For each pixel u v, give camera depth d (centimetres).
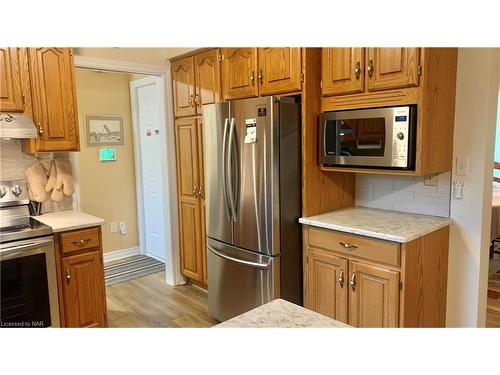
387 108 212
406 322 206
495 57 213
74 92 283
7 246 228
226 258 283
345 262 229
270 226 249
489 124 217
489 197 227
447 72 216
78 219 274
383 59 213
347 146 237
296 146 255
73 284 260
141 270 432
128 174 475
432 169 215
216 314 305
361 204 286
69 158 309
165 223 388
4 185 279
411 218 241
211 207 297
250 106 253
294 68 249
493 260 428
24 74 259
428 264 218
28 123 256
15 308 231
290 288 261
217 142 283
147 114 446
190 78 340
